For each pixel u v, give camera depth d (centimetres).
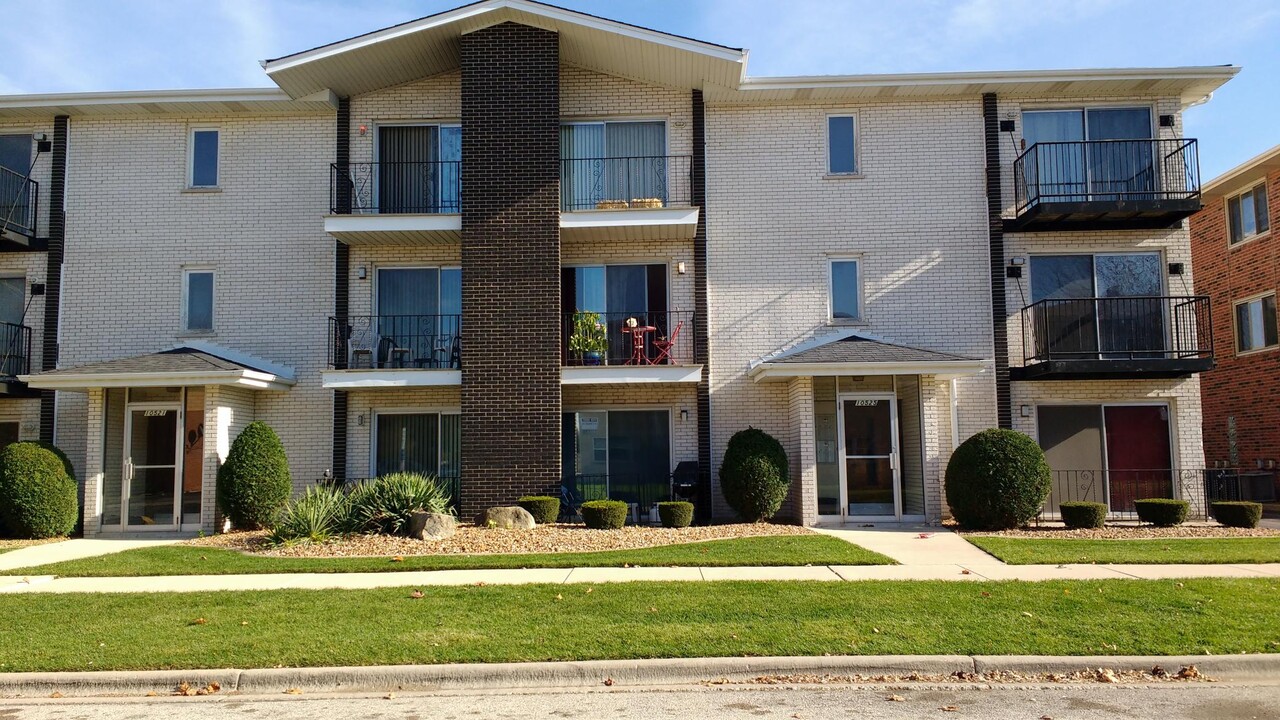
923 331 1711
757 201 1744
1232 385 2258
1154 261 1731
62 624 840
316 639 773
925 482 1543
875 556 1159
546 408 1581
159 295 1750
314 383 1730
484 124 1628
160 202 1766
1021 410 1683
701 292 1712
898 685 683
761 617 827
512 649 740
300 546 1298
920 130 1750
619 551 1241
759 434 1570
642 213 1617
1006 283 1711
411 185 1762
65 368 1717
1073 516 1472
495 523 1447
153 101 1719
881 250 1730
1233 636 752
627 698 660
